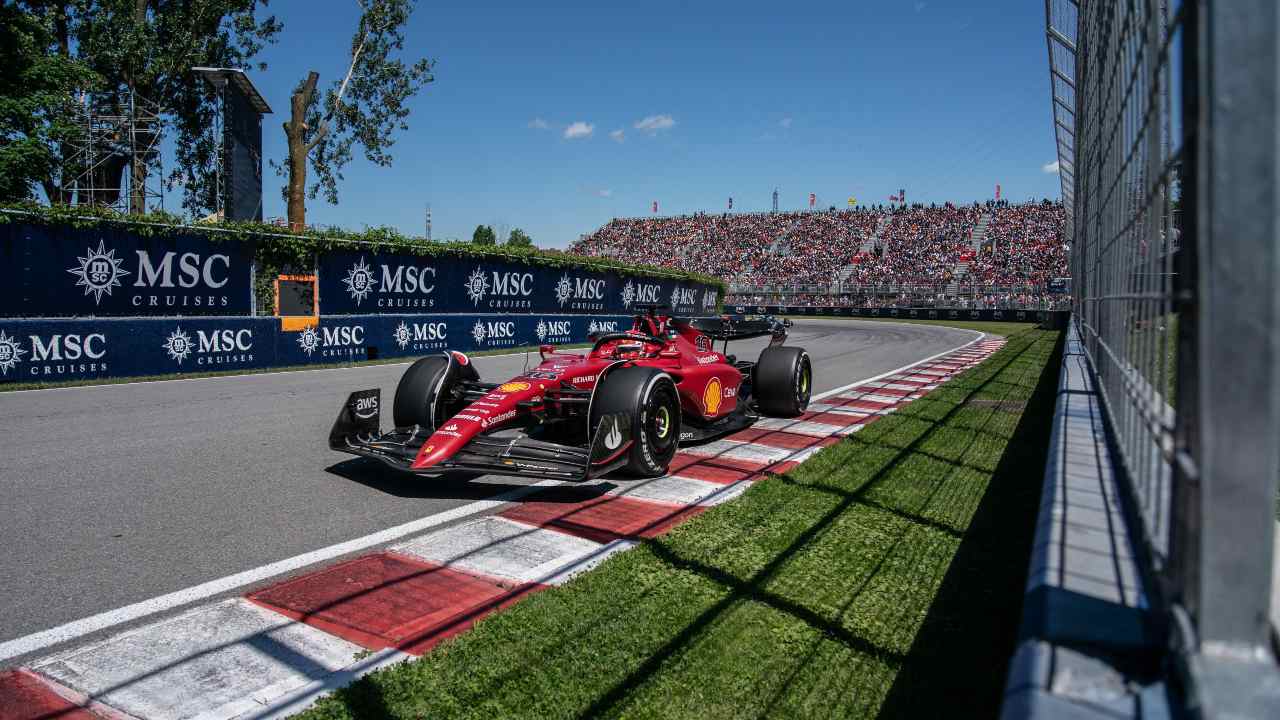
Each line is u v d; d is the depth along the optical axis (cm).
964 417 706
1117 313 289
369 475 501
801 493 439
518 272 1639
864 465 510
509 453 448
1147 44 182
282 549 360
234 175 2267
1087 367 497
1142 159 213
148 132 2334
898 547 349
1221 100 104
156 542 369
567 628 266
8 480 478
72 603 298
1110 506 196
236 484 475
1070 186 1373
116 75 2348
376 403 497
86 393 868
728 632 265
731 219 6512
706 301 2589
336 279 1263
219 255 1115
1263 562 106
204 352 1092
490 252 1549
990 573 318
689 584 305
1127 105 247
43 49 1883
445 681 232
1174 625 118
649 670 239
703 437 592
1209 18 104
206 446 585
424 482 485
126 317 1020
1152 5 179
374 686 229
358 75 2570
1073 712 112
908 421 684
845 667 242
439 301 1457
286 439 615
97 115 2195
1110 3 312
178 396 852
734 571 319
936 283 4297
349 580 321
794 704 222
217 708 224
